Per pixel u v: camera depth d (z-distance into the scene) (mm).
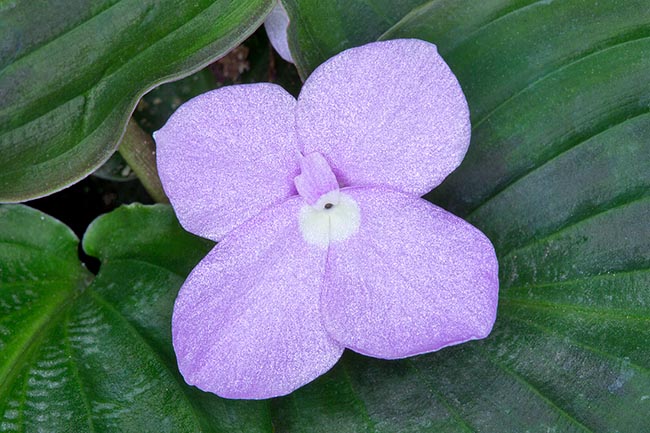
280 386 165
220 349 163
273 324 165
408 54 156
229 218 164
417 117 159
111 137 169
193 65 168
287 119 159
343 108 159
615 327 169
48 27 167
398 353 163
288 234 165
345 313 165
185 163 160
